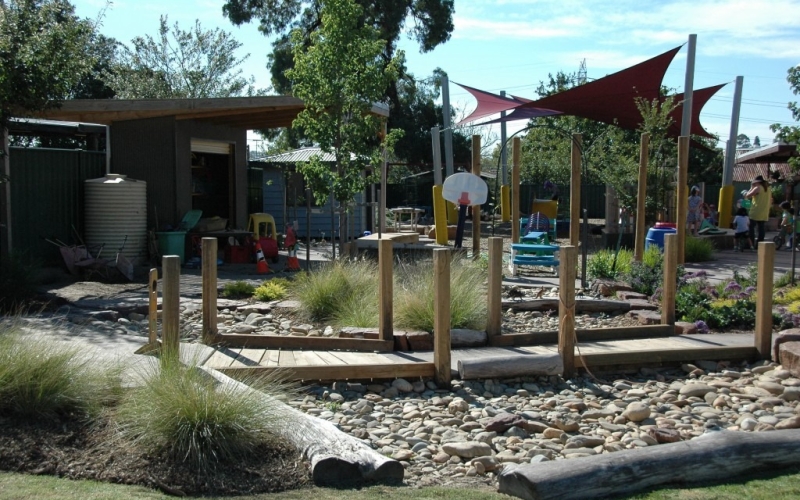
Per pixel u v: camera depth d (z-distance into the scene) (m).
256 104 14.27
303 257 16.92
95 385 5.38
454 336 8.12
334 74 12.88
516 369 7.18
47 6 11.22
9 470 4.52
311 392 6.79
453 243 16.94
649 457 4.58
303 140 36.81
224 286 11.87
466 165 33.12
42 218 13.88
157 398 4.93
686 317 9.61
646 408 6.39
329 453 4.69
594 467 4.41
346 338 8.04
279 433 4.99
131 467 4.59
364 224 23.34
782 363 7.66
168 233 14.38
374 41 13.15
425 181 35.25
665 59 15.39
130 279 12.34
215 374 5.71
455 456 5.41
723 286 11.14
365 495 4.37
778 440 4.90
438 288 6.96
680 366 7.91
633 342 8.35
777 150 20.72
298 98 14.02
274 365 6.88
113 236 13.99
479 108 19.17
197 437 4.71
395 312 8.59
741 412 6.54
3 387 5.05
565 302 7.34
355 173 13.16
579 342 8.46
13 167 13.36
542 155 28.78
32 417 5.07
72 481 4.39
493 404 6.68
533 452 5.44
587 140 27.91
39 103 10.91
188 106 13.97
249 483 4.52
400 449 5.43
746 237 19.09
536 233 14.26
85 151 14.72
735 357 7.98
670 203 19.69
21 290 9.78
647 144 13.02
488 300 8.23
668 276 9.09
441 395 6.87
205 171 18.31
